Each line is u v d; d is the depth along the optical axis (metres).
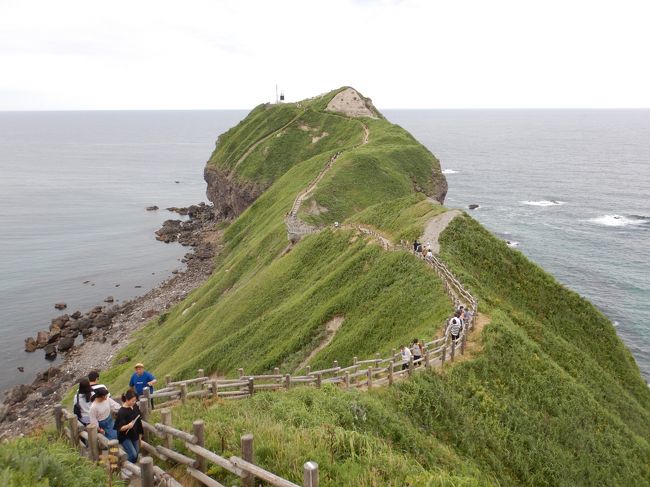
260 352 41.12
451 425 19.72
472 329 26.89
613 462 23.45
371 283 38.94
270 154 123.44
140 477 10.89
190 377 44.66
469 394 22.00
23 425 53.25
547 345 32.12
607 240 106.88
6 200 169.25
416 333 28.08
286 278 53.88
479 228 44.62
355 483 11.30
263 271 60.53
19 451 11.02
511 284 39.56
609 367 36.91
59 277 98.12
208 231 128.62
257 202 105.75
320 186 79.44
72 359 67.94
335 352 33.53
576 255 98.00
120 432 12.02
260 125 141.62
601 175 190.50
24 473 9.73
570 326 38.12
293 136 129.00
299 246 59.81
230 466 10.42
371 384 20.31
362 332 33.47
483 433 20.31
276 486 9.50
